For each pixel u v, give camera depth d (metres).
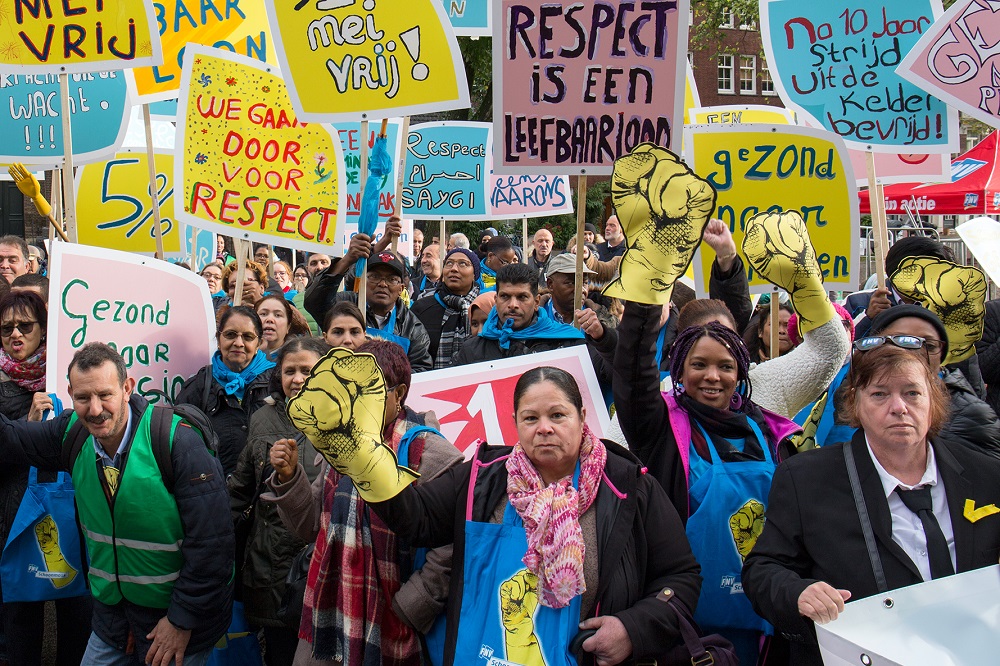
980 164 10.80
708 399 2.92
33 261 6.91
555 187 8.27
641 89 3.80
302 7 4.44
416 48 4.45
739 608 2.76
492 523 2.52
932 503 2.38
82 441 3.26
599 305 5.58
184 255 7.16
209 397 4.15
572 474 2.56
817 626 2.21
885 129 4.93
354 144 7.57
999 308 4.71
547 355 3.83
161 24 5.95
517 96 3.83
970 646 2.17
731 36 29.22
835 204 4.74
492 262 8.41
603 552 2.45
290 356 3.64
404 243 11.30
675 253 2.55
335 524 2.80
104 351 3.10
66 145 4.59
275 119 4.93
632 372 2.71
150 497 3.14
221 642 3.81
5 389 3.98
